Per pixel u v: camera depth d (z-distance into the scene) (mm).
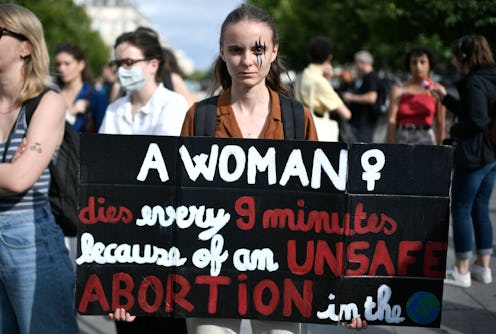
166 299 2342
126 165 2318
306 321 2330
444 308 4180
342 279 2312
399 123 5477
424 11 9797
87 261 2340
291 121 2396
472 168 4418
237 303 2336
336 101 5098
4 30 2375
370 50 21797
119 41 3496
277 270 2324
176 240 2328
